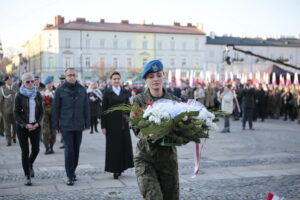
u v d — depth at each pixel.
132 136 13.10
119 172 6.38
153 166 3.44
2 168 7.45
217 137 12.55
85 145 10.85
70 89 6.26
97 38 75.31
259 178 6.57
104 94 6.41
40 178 6.57
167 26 81.81
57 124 6.21
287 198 5.34
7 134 10.72
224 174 6.88
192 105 3.38
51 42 73.38
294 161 8.17
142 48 77.94
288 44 87.19
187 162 8.05
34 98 6.14
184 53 80.00
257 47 83.75
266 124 17.78
